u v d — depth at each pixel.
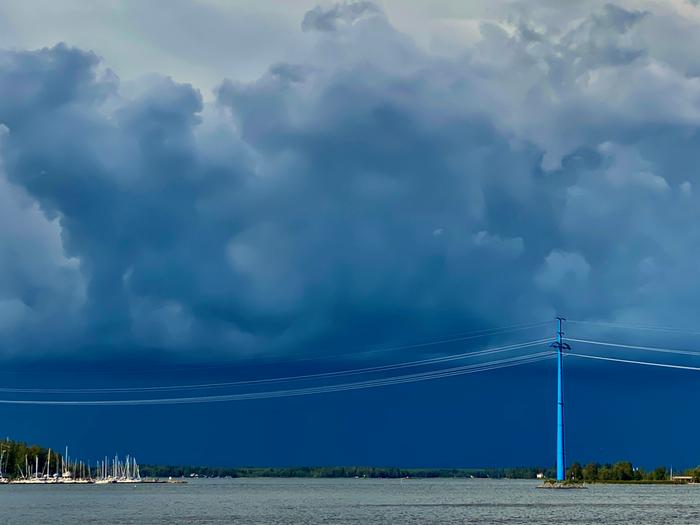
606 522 199.88
